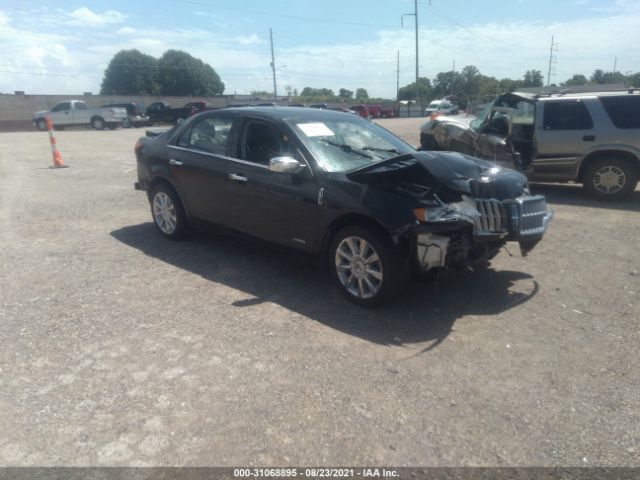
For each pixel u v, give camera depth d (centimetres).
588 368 337
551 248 596
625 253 576
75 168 1261
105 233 655
